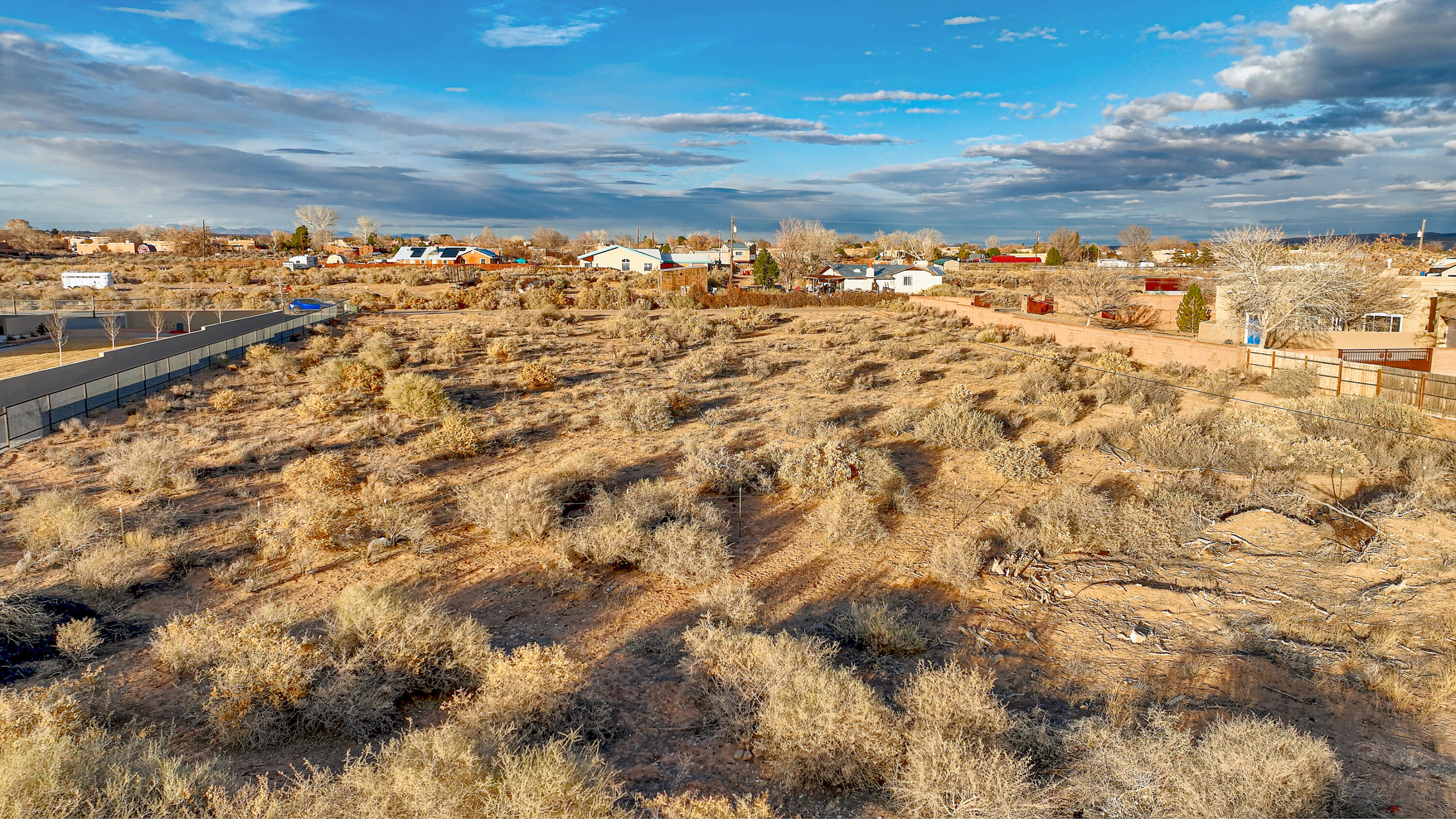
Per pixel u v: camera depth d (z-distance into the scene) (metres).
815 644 9.49
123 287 62.34
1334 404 19.97
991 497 16.17
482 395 24.58
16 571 11.41
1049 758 7.06
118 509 14.12
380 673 8.64
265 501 14.98
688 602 11.36
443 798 5.83
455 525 14.21
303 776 7.02
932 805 6.08
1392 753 7.10
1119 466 17.92
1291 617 10.29
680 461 17.92
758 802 6.02
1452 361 23.89
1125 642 10.03
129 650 9.58
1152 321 42.19
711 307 57.84
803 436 20.17
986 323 44.19
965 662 9.60
